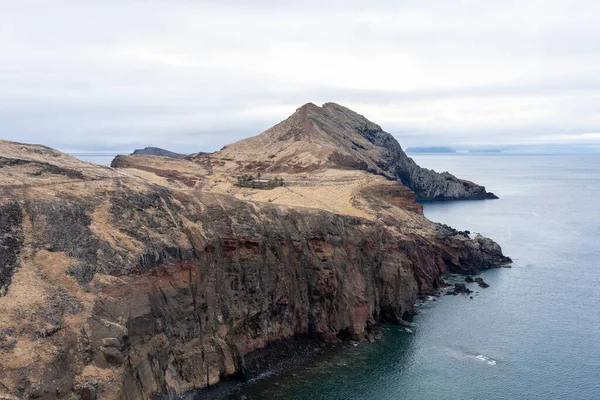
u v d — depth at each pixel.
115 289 56.59
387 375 74.38
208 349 69.12
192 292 68.81
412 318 98.44
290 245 86.06
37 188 62.09
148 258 62.81
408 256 116.12
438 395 69.06
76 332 50.62
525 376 74.31
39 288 51.69
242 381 71.38
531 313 100.44
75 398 47.25
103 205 64.81
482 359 79.94
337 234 92.81
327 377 73.62
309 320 85.94
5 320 47.12
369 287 95.69
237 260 77.06
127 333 54.75
